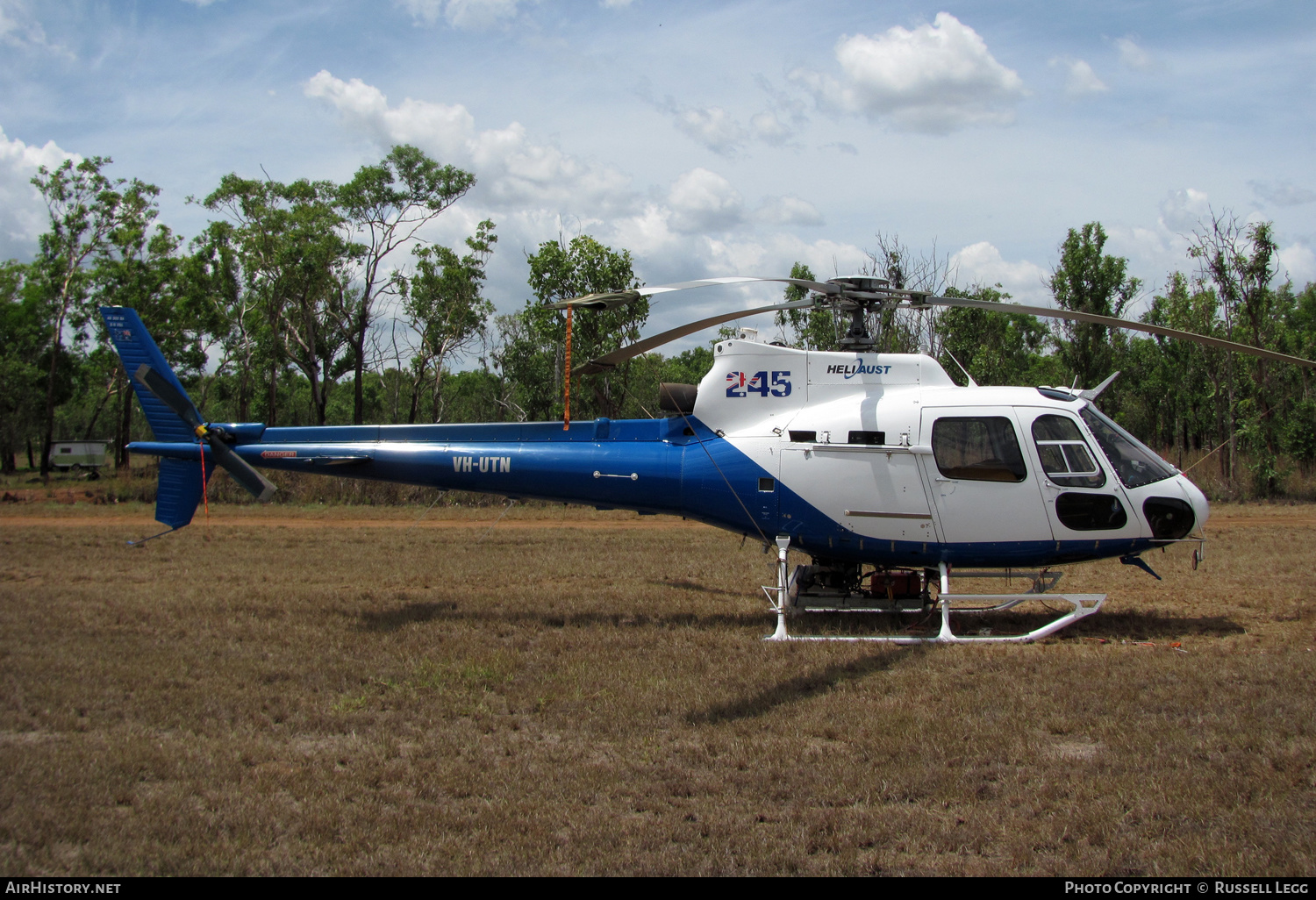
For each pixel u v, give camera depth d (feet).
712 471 33.60
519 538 59.16
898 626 34.04
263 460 36.91
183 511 36.60
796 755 20.24
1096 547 31.50
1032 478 31.27
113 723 22.71
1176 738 20.90
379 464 36.45
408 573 45.50
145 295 143.43
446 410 169.58
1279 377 120.37
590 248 93.04
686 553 52.19
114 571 45.83
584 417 104.88
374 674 26.66
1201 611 35.91
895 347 79.61
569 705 23.79
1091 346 99.81
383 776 19.22
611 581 43.57
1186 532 31.81
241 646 30.09
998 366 90.43
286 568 46.98
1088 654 28.60
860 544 32.65
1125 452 31.94
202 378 160.04
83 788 18.37
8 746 20.95
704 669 27.14
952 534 31.73
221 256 141.90
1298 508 77.46
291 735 21.97
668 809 17.70
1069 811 17.37
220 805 17.65
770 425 33.53
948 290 80.02
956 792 18.26
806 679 25.93
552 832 16.62
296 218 114.83
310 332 117.70
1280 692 23.93
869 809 17.66
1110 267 98.43
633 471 34.47
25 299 162.20
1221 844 16.15
